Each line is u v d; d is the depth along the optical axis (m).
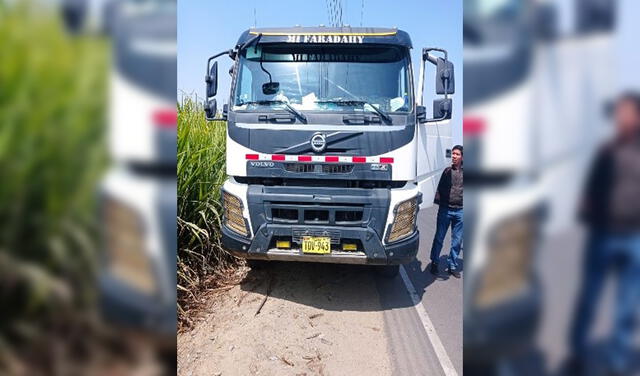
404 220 3.53
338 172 3.57
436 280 4.78
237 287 4.27
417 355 3.22
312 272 4.69
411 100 3.76
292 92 3.83
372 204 3.46
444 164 5.10
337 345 3.30
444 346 3.35
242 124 3.69
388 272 4.55
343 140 3.57
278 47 3.90
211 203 4.60
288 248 3.55
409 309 3.96
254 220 3.53
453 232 4.85
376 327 3.61
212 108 4.17
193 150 4.48
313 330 3.50
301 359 3.09
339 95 3.80
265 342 3.25
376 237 3.44
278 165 3.61
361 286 4.43
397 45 3.83
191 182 4.34
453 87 3.90
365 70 3.85
